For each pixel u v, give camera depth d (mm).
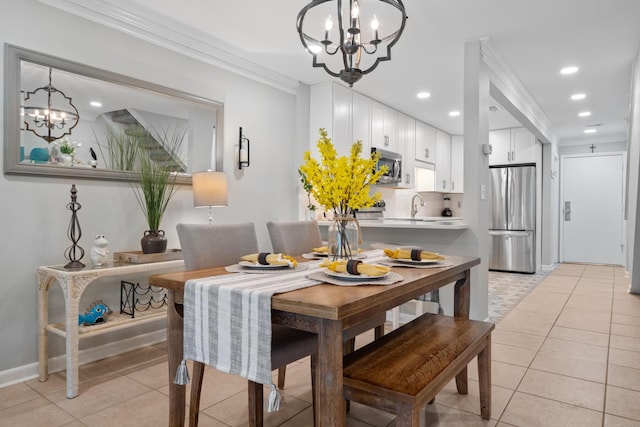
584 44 3295
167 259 2689
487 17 2838
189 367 2562
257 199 3793
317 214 4305
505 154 6555
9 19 2242
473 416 1941
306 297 1251
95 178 2613
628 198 4496
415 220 5141
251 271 1727
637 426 1837
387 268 1613
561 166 7641
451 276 1948
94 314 2410
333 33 3090
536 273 6320
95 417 1942
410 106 5066
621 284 5273
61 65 2436
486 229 3400
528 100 4727
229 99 3523
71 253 2520
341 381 1235
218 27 3023
